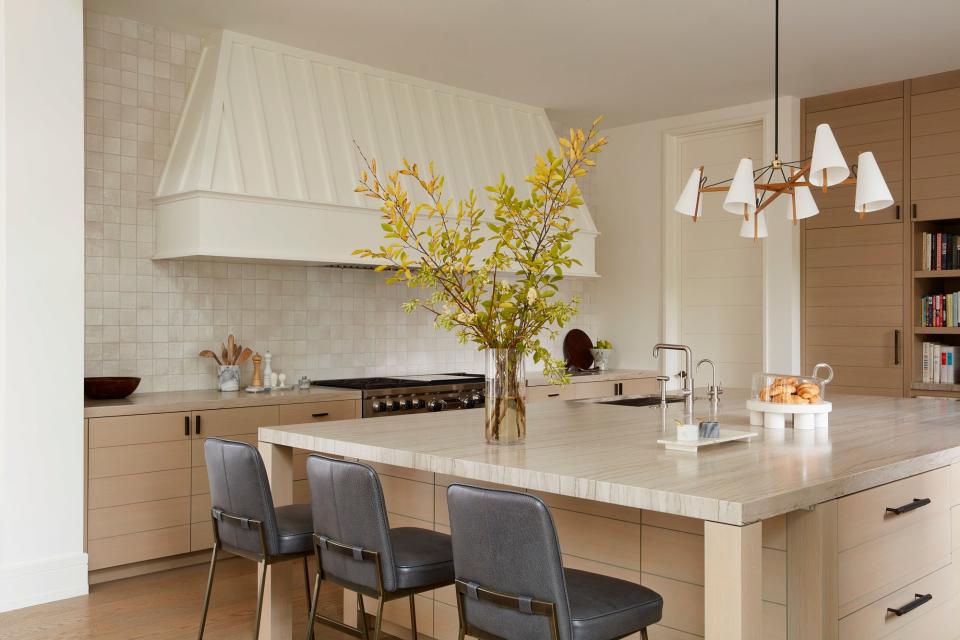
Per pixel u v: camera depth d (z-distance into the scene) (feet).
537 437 9.92
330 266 18.62
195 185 14.83
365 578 8.14
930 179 19.30
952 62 18.33
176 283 16.46
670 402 15.01
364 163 17.29
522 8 15.06
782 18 15.58
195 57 16.66
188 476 14.69
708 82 19.71
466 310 9.12
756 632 6.46
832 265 20.72
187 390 16.57
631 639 8.80
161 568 14.75
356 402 16.84
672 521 8.52
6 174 12.63
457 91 19.92
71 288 13.25
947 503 9.72
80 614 12.51
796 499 6.86
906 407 13.29
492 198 8.75
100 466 13.73
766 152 21.24
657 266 23.41
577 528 9.32
